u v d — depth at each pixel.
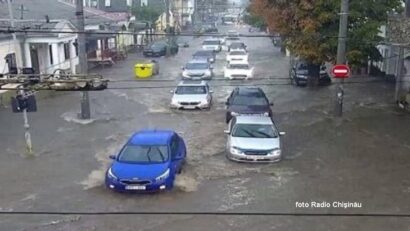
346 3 21.30
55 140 18.89
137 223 11.66
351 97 27.64
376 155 16.94
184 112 23.88
